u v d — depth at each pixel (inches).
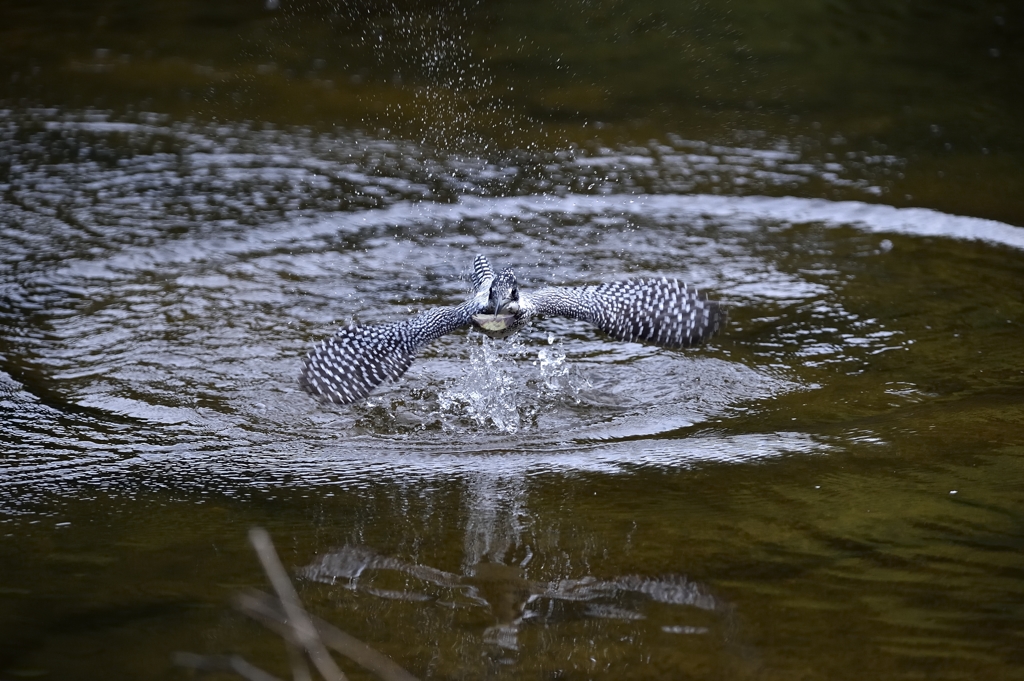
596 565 315.9
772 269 543.8
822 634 279.1
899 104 777.6
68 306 494.3
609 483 366.9
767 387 436.1
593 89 809.5
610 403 427.8
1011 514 335.6
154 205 609.0
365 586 305.6
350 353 331.3
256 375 444.5
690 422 411.5
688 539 328.2
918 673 262.1
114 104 765.9
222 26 946.7
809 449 383.9
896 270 541.3
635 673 265.9
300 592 301.6
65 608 293.0
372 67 858.1
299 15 973.2
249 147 697.6
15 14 958.4
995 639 274.4
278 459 385.1
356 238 578.2
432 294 518.0
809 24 947.3
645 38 922.1
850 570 308.0
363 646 275.7
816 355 461.1
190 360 453.4
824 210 614.2
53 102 765.3
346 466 381.4
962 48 885.8
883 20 951.6
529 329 488.7
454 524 342.0
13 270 525.3
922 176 656.4
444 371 454.3
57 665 267.6
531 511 348.8
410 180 653.9
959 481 356.2
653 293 353.4
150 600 297.6
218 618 290.0
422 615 291.6
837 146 706.2
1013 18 948.6
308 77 829.2
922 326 482.0
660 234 586.9
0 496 353.4
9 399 417.1
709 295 515.2
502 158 689.6
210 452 388.2
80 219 587.5
